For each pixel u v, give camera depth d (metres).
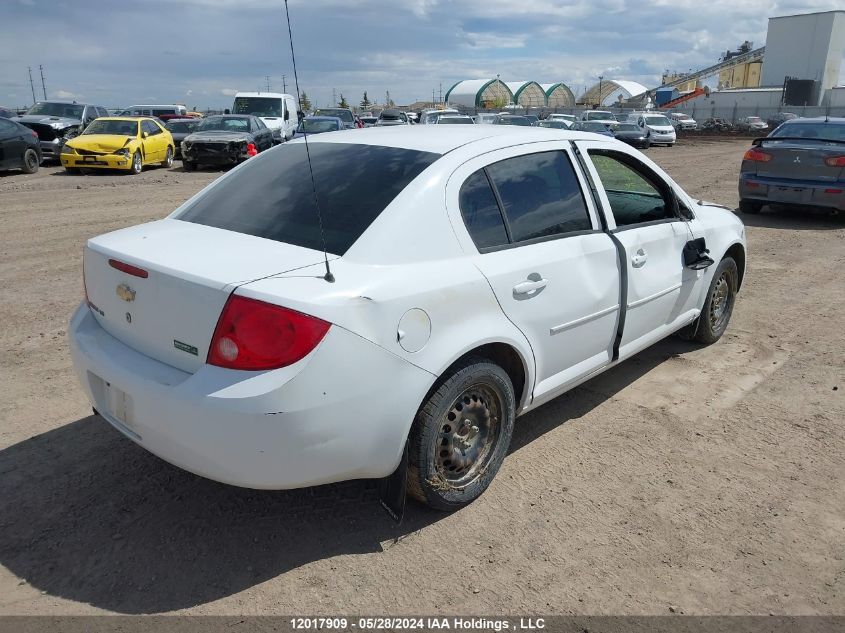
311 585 2.81
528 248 3.46
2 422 4.06
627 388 4.72
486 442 3.39
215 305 2.63
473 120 28.58
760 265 8.17
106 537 3.07
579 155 3.95
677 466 3.74
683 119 58.66
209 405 2.56
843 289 7.14
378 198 3.12
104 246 3.14
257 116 24.23
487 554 3.02
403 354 2.83
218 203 3.57
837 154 10.34
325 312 2.61
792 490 3.52
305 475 2.70
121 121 19.28
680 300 4.75
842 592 2.82
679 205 4.77
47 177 17.05
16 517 3.20
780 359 5.23
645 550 3.05
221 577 2.85
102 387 3.10
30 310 6.09
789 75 80.38
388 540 3.10
